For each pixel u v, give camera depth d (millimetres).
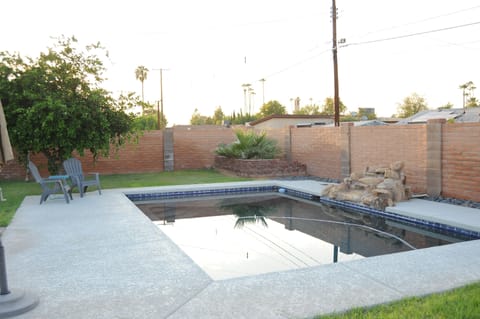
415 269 4355
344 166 12906
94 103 11859
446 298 3459
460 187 8898
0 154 3510
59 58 11922
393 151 10805
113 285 4039
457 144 8914
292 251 6215
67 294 3814
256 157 15508
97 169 16297
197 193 11852
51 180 9062
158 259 4918
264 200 11188
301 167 15219
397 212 8156
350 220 8508
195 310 3398
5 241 5812
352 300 3531
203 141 18125
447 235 7066
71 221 7160
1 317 3277
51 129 11148
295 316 3229
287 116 31359
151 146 17125
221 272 5230
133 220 7234
